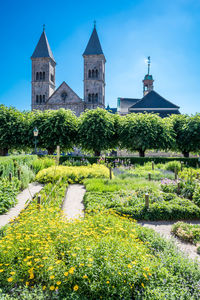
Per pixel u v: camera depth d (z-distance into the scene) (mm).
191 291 3316
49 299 2887
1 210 7531
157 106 43031
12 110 26312
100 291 3049
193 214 7816
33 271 3219
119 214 7406
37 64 51375
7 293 2951
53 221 4820
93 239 3920
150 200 8594
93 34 51031
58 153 6906
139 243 4438
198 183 10758
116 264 3305
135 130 23812
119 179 12453
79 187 12305
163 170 17359
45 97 51125
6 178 9961
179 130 27344
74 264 3271
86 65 50094
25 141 25938
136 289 3168
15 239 3822
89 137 24094
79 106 46594
